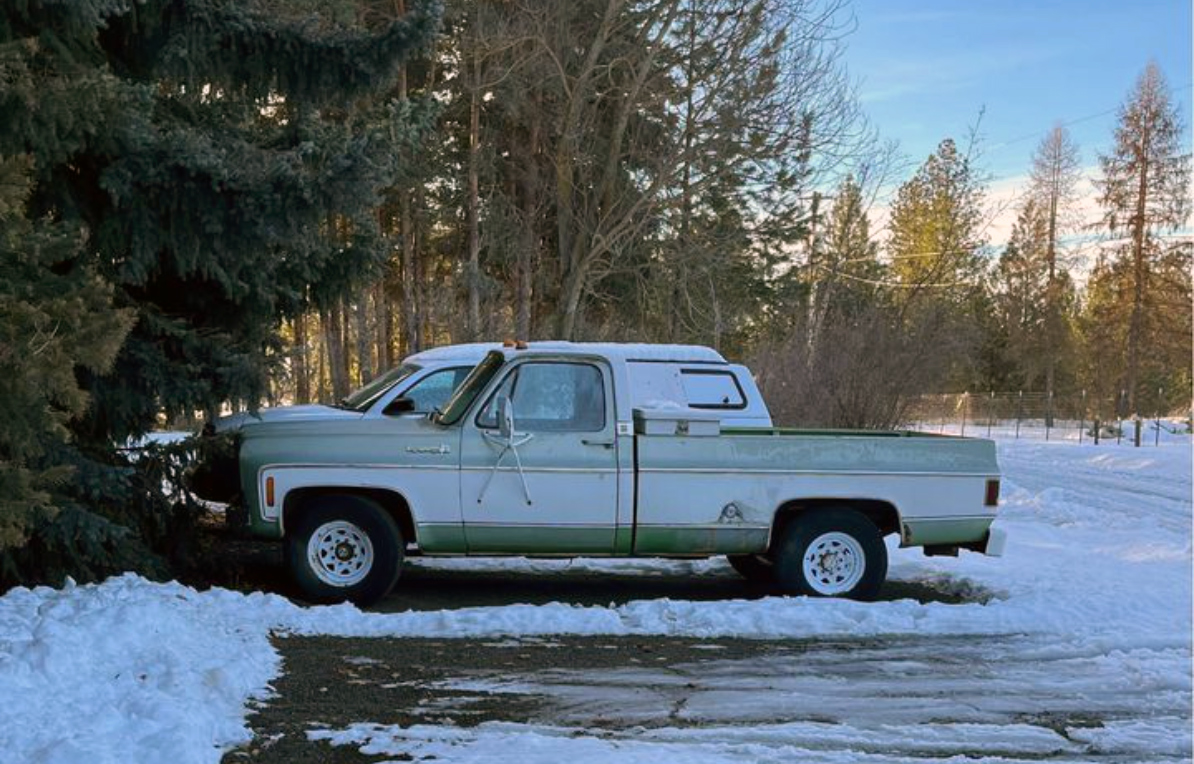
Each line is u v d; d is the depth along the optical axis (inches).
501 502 317.1
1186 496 737.0
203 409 330.3
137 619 234.8
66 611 241.9
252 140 360.5
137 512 323.3
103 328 242.5
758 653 265.3
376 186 316.2
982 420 1975.9
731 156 1027.3
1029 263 2583.7
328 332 1300.4
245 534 319.9
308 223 313.1
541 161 1216.2
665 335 1166.3
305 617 277.1
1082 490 763.4
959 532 335.9
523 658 254.7
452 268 1323.8
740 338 1316.4
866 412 752.3
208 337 324.8
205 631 248.8
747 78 1007.0
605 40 1030.4
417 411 420.8
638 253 1110.4
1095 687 239.9
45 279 263.9
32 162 243.9
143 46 332.2
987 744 200.7
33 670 196.5
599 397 324.5
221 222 303.7
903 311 826.8
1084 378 2672.2
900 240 1808.6
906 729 208.2
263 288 334.6
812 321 870.4
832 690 234.5
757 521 325.4
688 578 380.8
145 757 170.1
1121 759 195.2
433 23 341.4
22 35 277.6
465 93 1176.8
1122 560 435.2
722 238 1096.2
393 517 323.9
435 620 280.5
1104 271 2321.6
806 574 329.7
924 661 260.2
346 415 414.0
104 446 314.3
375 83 346.9
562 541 320.5
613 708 217.5
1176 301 2203.5
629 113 1049.5
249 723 199.2
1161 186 2222.0
